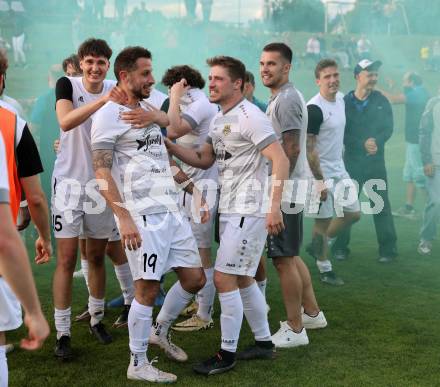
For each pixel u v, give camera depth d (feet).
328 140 17.47
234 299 11.52
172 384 11.05
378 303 15.53
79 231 12.71
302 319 13.69
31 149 9.01
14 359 12.19
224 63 11.44
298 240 12.51
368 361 11.96
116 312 15.16
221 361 11.57
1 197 6.41
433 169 20.04
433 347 12.66
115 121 10.94
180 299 11.87
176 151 12.40
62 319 12.32
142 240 10.93
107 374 11.48
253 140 11.25
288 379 11.18
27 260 6.46
